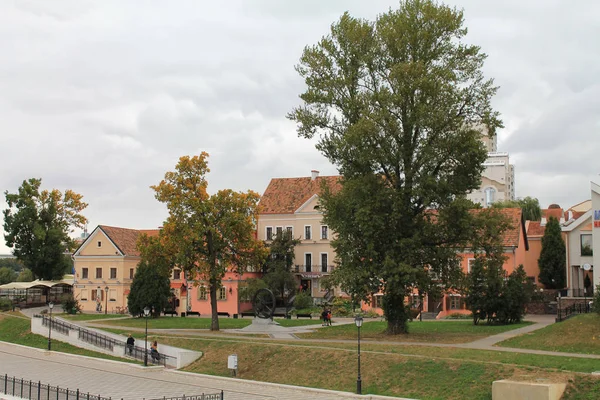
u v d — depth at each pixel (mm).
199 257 54031
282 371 38312
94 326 57094
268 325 53125
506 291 49812
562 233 72688
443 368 33062
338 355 37844
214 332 51938
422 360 34438
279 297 79312
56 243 87438
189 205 52844
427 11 42750
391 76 41469
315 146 44844
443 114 40781
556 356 33188
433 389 31656
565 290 63375
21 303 79938
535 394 27219
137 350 47125
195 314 72250
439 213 43688
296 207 87125
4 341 57594
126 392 36312
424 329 48031
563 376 29172
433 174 43406
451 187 42625
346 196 44125
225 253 55281
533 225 83312
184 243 51906
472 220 42688
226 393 35250
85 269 85188
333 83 44250
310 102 45219
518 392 27750
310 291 83000
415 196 42625
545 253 72500
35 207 88125
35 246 86750
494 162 152750
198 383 38562
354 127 41125
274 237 86125
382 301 46000
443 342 40312
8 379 38688
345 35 44719
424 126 41094
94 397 32781
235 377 39156
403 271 40562
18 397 34062
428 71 42656
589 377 28672
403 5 44094
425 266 45531
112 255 83625
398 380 33375
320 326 54719
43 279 88250
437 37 43750
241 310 79875
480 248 45375
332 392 33344
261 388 36406
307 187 89688
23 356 50500
